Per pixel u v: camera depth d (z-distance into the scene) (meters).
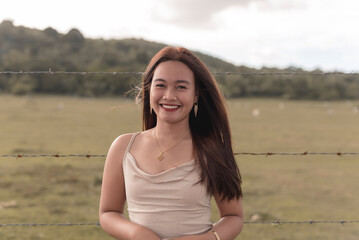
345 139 24.94
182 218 1.36
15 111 42.59
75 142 20.05
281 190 9.84
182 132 1.46
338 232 6.34
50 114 40.19
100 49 152.62
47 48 138.50
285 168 13.25
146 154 1.44
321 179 11.51
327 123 38.25
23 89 77.94
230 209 1.49
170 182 1.36
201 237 1.34
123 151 1.48
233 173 1.47
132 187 1.40
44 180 10.18
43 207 7.54
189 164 1.40
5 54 120.56
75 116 38.34
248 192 9.45
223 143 1.54
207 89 1.47
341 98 99.50
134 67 113.88
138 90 1.66
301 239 5.92
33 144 18.97
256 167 13.30
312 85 100.62
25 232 5.60
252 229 6.34
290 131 29.44
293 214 7.53
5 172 11.10
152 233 1.32
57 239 5.43
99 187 9.48
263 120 40.47
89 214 7.10
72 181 10.12
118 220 1.42
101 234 5.71
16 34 142.75
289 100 95.12
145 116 1.65
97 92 81.94
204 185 1.39
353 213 7.75
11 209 7.34
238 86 98.38
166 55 1.42
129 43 163.38
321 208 8.09
